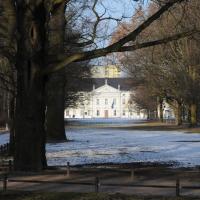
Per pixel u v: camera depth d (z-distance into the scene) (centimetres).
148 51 7812
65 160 3356
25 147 2348
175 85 9100
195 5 2709
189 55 7588
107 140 5816
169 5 2225
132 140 5834
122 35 3306
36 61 2328
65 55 2338
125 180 2105
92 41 2847
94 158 3509
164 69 8881
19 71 2369
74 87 9575
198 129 9194
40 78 2358
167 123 13838
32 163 2352
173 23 3303
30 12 2322
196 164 3044
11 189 1873
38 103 2361
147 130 9256
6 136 7588
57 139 5519
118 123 15012
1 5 2605
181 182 2069
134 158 3519
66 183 1817
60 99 5509
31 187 1927
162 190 1862
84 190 1858
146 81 9994
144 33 4384
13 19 2541
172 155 3778
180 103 11250
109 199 1645
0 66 3506
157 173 2341
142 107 16250
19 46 2362
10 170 2380
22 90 2358
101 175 2253
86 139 5984
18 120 2370
